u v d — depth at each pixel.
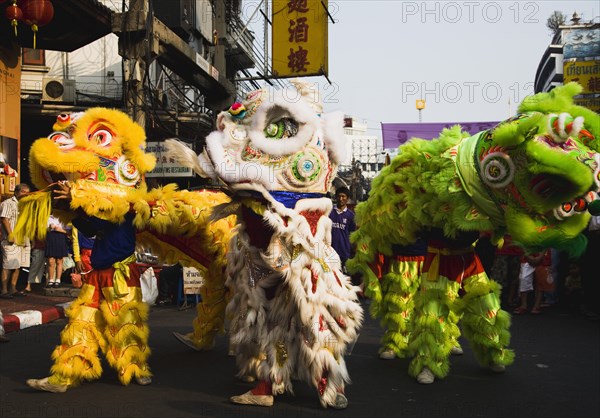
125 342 4.68
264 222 4.18
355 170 25.09
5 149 10.84
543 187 4.15
